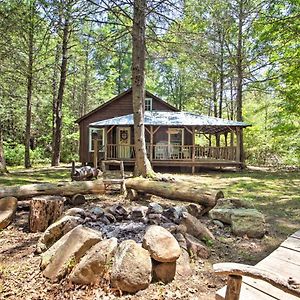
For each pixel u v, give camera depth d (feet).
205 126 48.75
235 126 48.75
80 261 10.07
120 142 55.21
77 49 54.03
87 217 14.83
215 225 16.46
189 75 68.28
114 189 26.53
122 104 58.13
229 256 12.51
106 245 10.22
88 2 26.11
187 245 12.23
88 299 8.94
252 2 44.50
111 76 83.30
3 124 68.39
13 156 60.85
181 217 14.51
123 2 26.63
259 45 44.09
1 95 49.47
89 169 32.81
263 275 5.82
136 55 28.84
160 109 59.11
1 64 38.04
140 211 15.78
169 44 30.09
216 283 10.03
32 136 74.74
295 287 5.69
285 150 61.16
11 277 10.12
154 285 9.73
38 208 15.14
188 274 10.50
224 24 44.21
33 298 8.90
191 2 32.22
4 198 17.52
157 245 10.15
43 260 10.69
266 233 15.53
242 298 7.64
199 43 30.63
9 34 34.42
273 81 45.68
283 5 36.22
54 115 58.75
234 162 48.88
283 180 36.86
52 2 26.00
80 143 58.18
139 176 29.04
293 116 45.93
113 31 30.14
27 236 14.44
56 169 48.52
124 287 9.25
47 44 33.37
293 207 21.83
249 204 17.48
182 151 50.37
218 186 31.63
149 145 49.70
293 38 37.88
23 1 33.50
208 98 76.38
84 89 80.28
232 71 50.83
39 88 54.54
